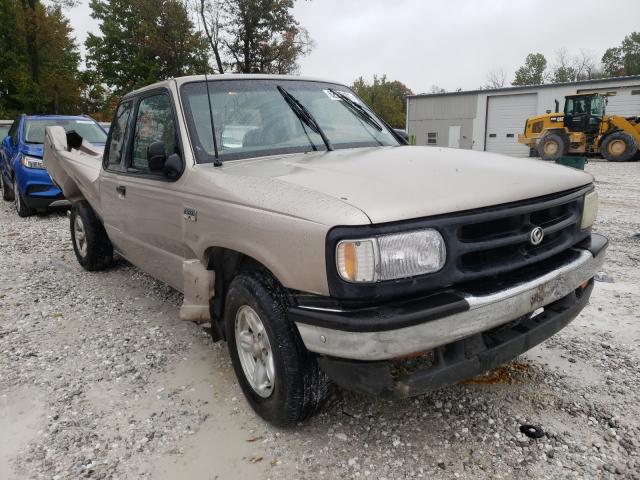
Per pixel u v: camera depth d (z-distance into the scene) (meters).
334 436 2.76
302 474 2.50
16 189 9.88
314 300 2.31
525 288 2.41
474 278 2.33
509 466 2.49
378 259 2.14
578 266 2.76
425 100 36.88
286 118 3.59
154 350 3.88
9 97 30.36
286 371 2.56
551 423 2.80
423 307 2.16
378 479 2.44
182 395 3.24
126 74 30.45
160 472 2.56
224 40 27.05
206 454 2.67
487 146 34.78
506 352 2.50
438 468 2.49
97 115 32.06
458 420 2.85
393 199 2.27
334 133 3.66
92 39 30.61
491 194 2.44
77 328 4.35
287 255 2.36
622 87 29.28
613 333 3.91
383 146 3.73
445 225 2.26
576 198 2.90
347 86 4.41
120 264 6.20
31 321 4.52
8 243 7.68
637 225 7.88
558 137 23.48
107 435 2.86
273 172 2.84
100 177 4.86
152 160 3.31
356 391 2.35
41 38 27.03
